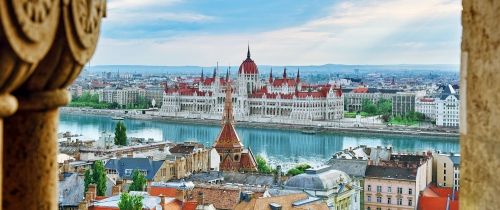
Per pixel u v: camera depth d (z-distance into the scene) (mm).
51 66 9273
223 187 128000
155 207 110688
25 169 9969
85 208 109688
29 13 8227
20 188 9984
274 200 122312
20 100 9406
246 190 129500
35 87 9445
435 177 179500
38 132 9938
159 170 185875
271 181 165375
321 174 144000
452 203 148250
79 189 129250
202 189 127812
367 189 163000
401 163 171250
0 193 9109
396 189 159375
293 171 191875
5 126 9820
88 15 9773
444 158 179250
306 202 125750
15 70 8383
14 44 8062
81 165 184375
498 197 9836
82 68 9984
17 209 9992
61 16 9062
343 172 154875
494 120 9828
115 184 144125
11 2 7871
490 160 9961
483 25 9969
